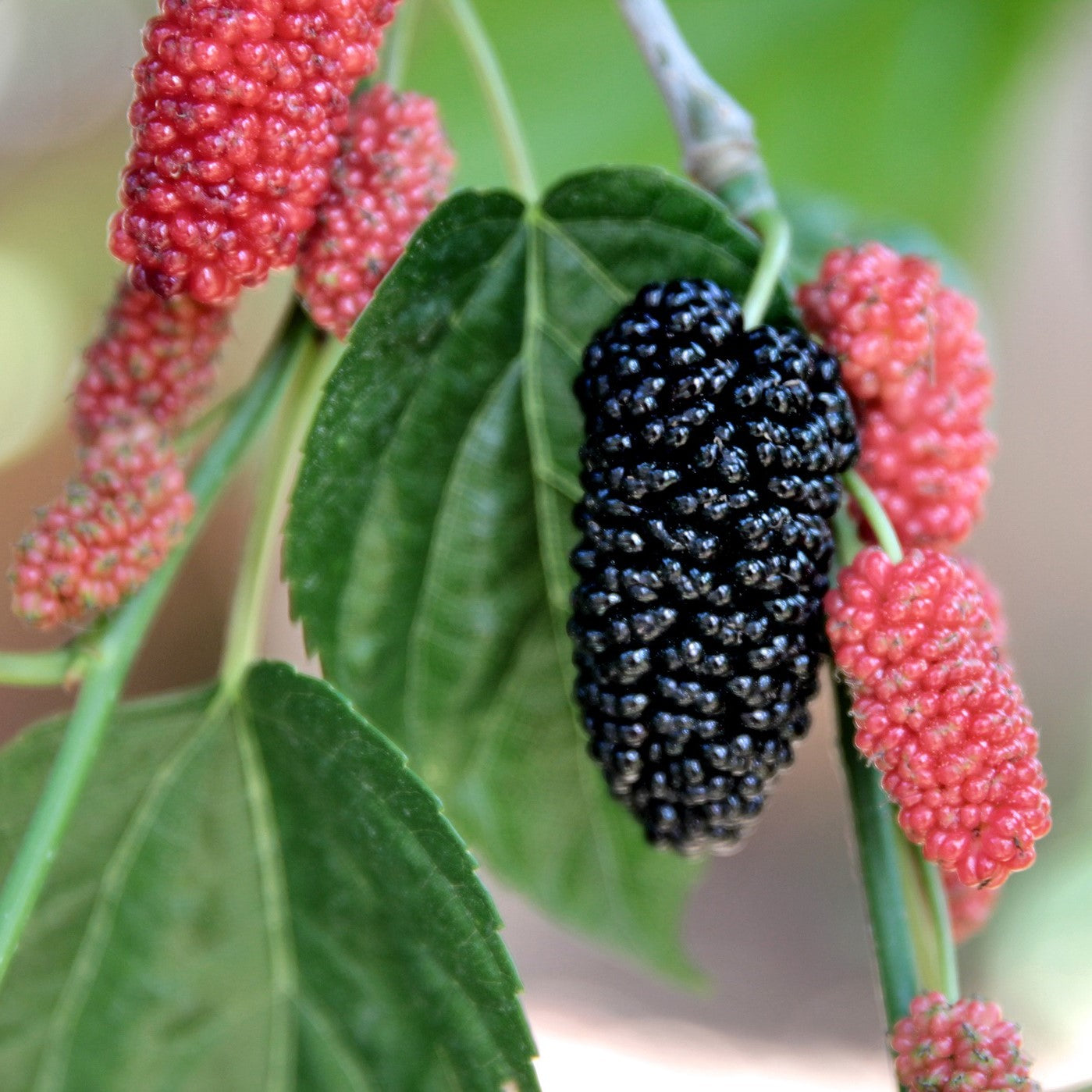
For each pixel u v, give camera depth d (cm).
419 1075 31
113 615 31
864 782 31
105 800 32
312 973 32
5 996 32
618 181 31
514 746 33
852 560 31
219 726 32
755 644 31
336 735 31
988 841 30
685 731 31
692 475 31
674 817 31
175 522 31
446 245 31
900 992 31
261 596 32
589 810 34
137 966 32
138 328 31
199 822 32
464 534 32
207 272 30
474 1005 31
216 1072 32
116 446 31
